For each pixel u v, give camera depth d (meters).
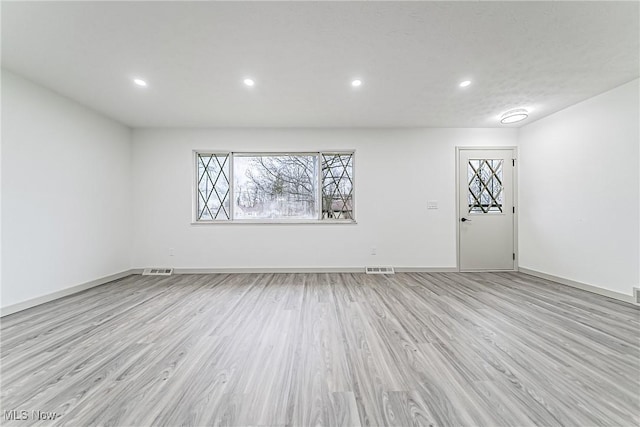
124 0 1.64
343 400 1.32
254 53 2.23
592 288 3.13
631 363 1.63
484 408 1.26
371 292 3.16
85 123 3.37
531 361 1.66
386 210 4.26
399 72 2.54
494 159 4.25
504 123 3.96
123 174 4.02
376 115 3.71
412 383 1.45
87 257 3.39
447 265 4.26
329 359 1.69
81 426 1.16
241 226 4.23
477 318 2.35
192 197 4.23
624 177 2.82
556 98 3.15
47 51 2.20
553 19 1.83
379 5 1.70
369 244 4.26
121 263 3.97
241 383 1.45
